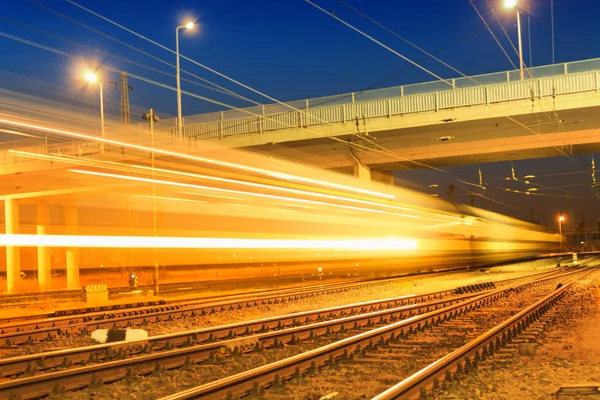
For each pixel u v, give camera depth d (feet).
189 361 36.14
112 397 28.66
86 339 48.21
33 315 70.95
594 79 116.47
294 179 114.32
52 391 28.71
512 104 121.08
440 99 126.11
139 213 170.19
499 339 42.52
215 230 117.29
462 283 119.03
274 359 38.52
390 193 127.65
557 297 76.54
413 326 51.03
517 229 207.31
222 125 141.69
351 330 51.44
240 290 116.57
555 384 31.24
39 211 167.53
